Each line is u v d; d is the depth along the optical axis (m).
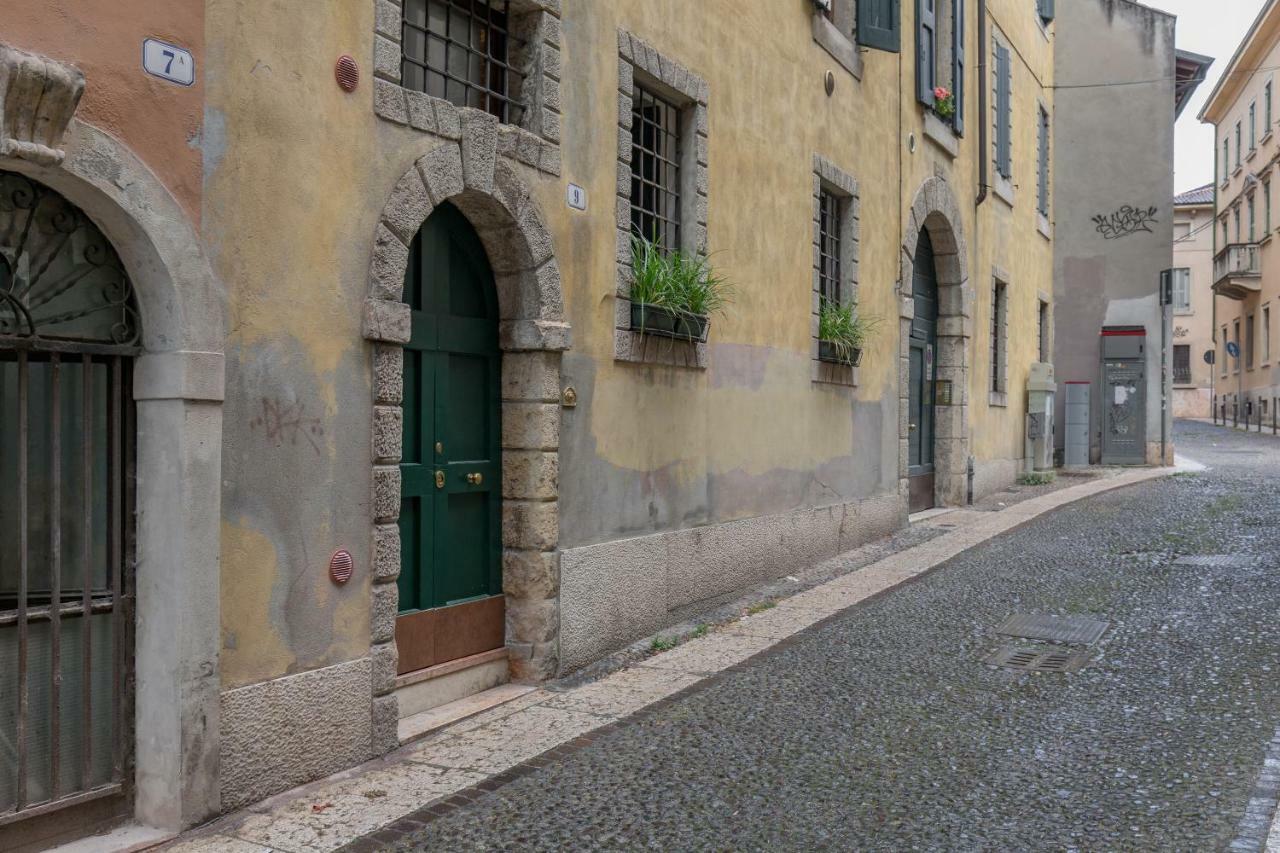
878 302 12.00
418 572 5.92
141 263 4.22
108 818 4.29
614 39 7.13
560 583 6.62
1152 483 17.69
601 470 7.11
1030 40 19.12
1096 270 21.41
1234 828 4.07
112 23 4.01
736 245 8.82
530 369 6.48
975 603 8.46
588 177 6.90
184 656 4.26
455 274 6.22
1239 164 41.78
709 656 7.05
